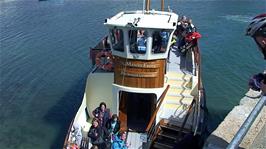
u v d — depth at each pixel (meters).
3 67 34.50
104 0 77.38
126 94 16.39
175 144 14.82
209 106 25.25
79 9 67.56
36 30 50.44
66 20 57.38
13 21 57.62
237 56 38.00
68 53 38.97
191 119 16.06
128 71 15.36
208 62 36.03
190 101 16.64
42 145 20.62
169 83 17.59
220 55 38.47
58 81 30.83
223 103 25.86
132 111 17.36
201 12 64.00
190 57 20.69
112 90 16.34
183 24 22.97
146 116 17.34
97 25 52.84
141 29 14.38
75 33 48.00
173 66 19.25
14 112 24.84
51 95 27.77
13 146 20.50
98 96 17.78
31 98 27.20
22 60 36.69
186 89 17.19
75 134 15.68
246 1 75.19
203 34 47.97
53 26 52.97
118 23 14.80
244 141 5.57
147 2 18.88
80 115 17.02
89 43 42.81
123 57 15.25
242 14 62.28
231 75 32.19
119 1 75.38
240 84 29.92
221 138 6.01
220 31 49.72
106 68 17.91
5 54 38.81
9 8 70.56
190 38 20.83
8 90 28.83
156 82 15.33
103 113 15.45
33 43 43.28
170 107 16.56
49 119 23.77
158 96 15.48
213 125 21.91
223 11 64.81
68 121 23.52
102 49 19.58
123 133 15.25
